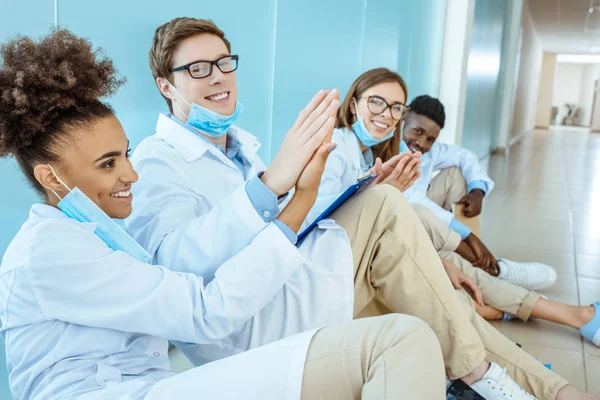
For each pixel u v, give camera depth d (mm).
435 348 838
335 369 831
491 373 1274
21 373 924
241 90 2260
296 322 1199
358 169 1973
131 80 1690
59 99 915
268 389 827
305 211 1096
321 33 2857
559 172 7246
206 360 1240
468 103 6105
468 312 1469
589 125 27172
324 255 1240
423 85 4762
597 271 2949
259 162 1739
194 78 1502
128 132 1703
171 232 1212
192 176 1438
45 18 1364
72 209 959
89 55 981
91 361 933
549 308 2098
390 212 1296
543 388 1378
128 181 1017
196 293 962
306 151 1042
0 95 902
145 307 919
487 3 6715
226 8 2096
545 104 22891
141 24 1699
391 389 785
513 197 5137
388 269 1301
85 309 907
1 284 905
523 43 11617
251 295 986
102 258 909
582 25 13516
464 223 2715
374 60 3643
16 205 1322
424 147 2527
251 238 1059
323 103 1050
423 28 4566
